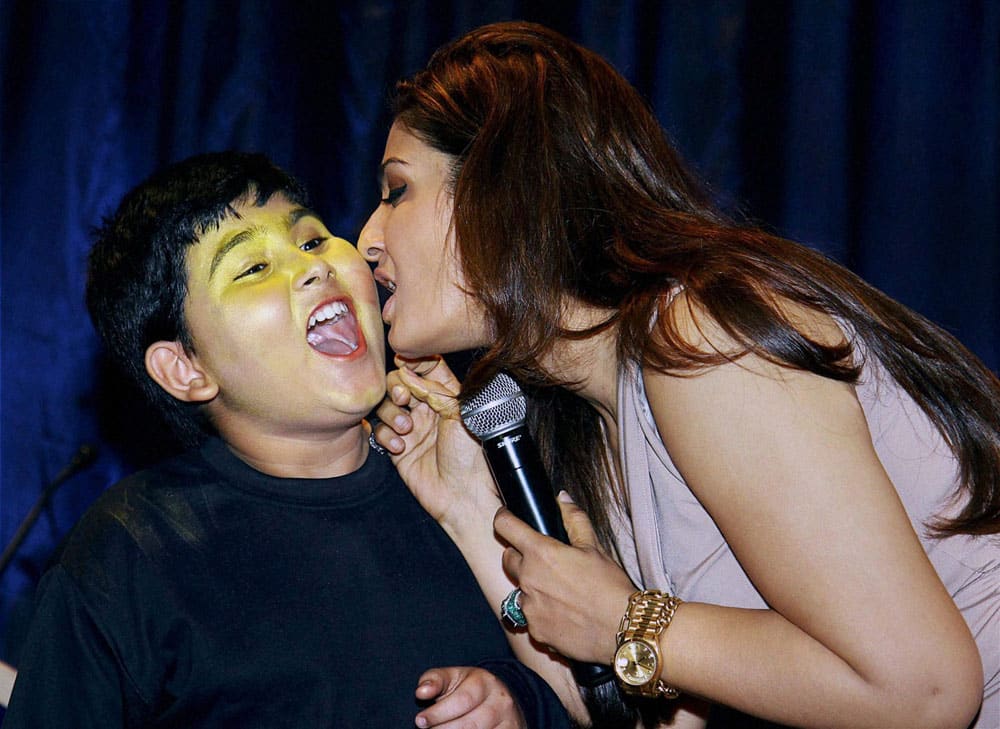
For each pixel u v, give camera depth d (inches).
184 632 58.2
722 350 51.7
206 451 64.3
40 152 112.6
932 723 49.4
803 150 110.8
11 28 113.3
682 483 59.0
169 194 63.3
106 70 113.3
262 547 61.1
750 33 112.5
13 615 110.3
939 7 111.1
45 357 111.9
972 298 110.0
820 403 51.2
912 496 59.6
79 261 112.1
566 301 59.4
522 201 59.2
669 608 55.3
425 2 112.5
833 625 49.6
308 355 62.1
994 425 59.6
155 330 63.7
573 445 69.5
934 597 49.4
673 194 61.8
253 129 111.1
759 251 56.8
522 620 63.3
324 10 113.0
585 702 65.8
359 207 110.6
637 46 112.7
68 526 111.2
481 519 66.3
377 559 63.2
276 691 58.4
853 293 57.9
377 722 59.3
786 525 50.3
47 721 56.1
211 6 112.5
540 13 112.5
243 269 62.1
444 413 67.0
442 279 62.5
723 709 85.7
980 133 110.3
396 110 65.8
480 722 57.4
